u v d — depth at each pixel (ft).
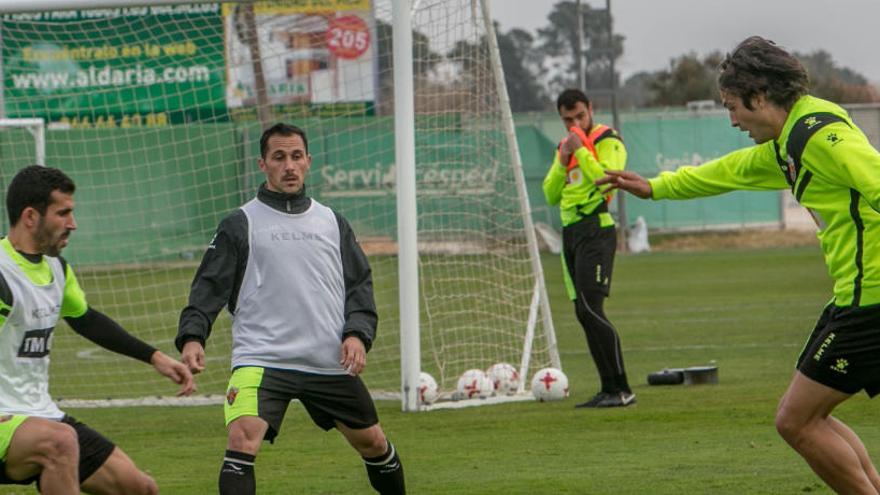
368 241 203.82
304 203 58.34
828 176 50.21
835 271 51.49
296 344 56.59
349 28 183.83
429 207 128.98
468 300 131.85
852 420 87.86
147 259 215.92
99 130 204.85
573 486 68.39
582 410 97.55
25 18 235.61
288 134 57.82
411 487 69.56
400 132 100.58
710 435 84.07
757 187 55.83
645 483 68.54
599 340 97.66
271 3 111.55
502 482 70.23
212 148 195.11
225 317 182.19
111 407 110.93
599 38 323.37
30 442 49.32
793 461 73.56
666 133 327.88
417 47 115.75
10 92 235.61
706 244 332.80
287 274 56.75
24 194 50.60
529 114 322.34
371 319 57.93
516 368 118.42
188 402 112.27
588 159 94.12
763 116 52.21
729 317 171.94
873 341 50.14
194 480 73.92
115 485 52.80
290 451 83.30
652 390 108.06
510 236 126.82
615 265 280.10
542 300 114.32
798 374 52.54
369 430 58.29
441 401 105.19
